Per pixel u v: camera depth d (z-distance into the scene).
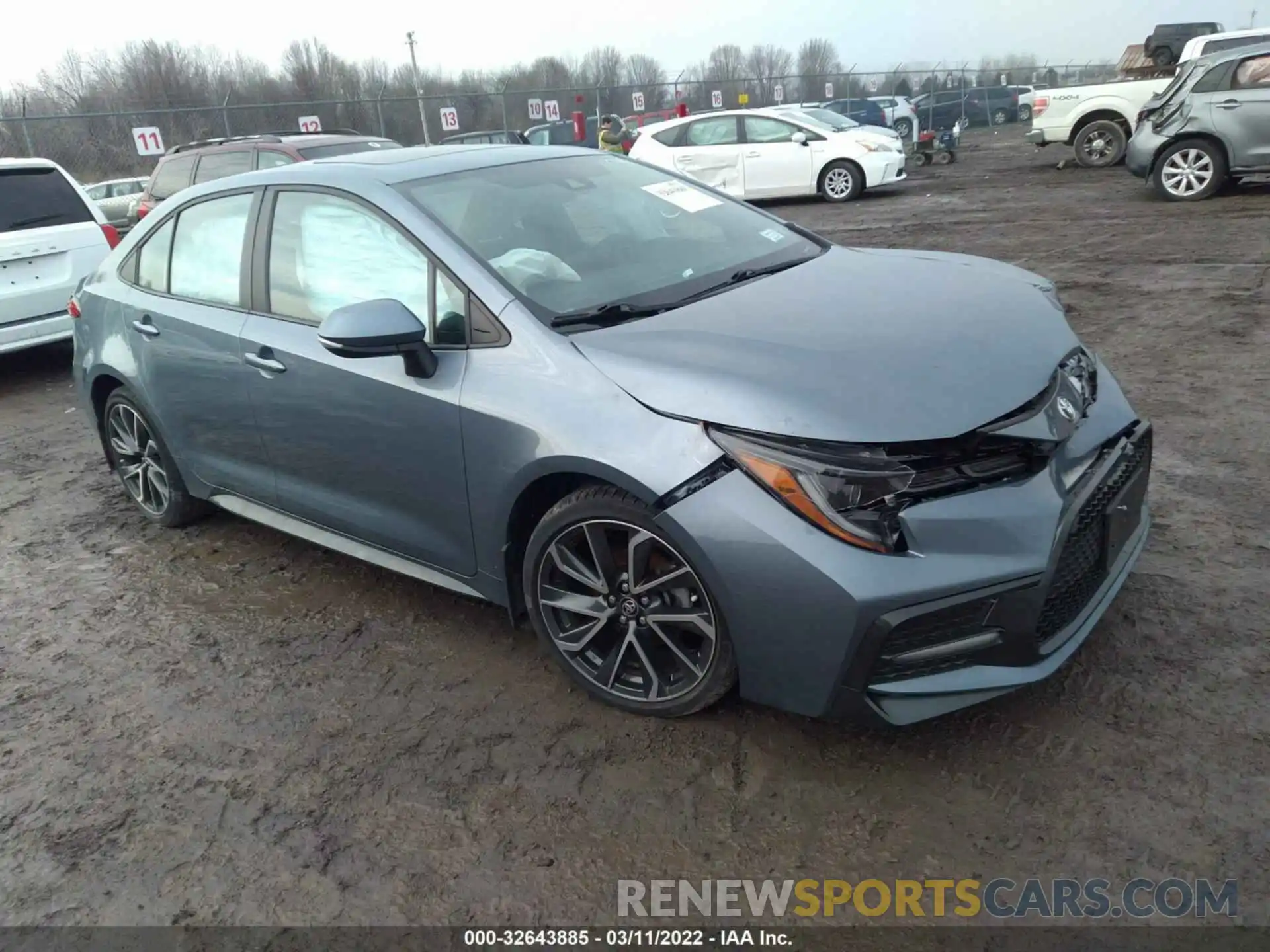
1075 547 2.48
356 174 3.44
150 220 4.32
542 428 2.69
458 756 2.79
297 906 2.32
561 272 3.10
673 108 27.17
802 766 2.60
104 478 5.44
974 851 2.28
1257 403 4.80
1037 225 10.81
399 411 3.06
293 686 3.22
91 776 2.86
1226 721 2.57
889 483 2.27
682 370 2.54
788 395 2.38
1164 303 6.91
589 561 2.85
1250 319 6.30
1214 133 10.88
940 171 19.47
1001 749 2.58
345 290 3.31
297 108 21.42
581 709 2.95
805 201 16.38
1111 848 2.24
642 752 2.72
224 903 2.35
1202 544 3.47
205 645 3.54
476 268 2.98
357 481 3.36
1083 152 16.38
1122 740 2.55
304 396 3.38
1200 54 13.77
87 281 4.66
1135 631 2.99
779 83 29.44
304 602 3.81
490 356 2.87
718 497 2.40
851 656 2.31
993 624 2.33
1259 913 2.04
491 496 2.89
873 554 2.27
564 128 22.31
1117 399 2.86
